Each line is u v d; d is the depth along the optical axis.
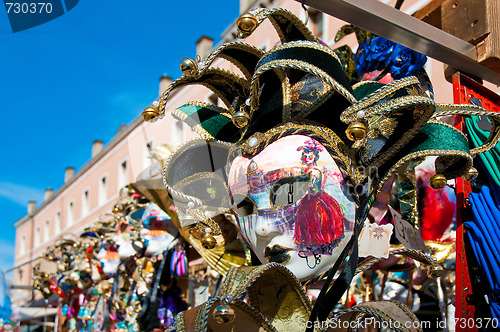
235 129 1.45
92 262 3.70
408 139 1.24
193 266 2.87
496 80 1.63
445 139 1.26
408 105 1.14
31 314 4.61
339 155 1.20
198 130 1.41
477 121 1.54
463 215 1.46
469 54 1.51
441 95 3.06
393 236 1.47
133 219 2.79
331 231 1.16
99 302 3.74
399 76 1.60
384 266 1.68
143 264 2.73
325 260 1.18
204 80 1.38
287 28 1.26
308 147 1.19
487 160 1.47
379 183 1.27
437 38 1.42
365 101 1.09
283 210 1.17
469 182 1.49
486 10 1.52
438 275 1.41
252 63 1.35
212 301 0.97
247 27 1.11
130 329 2.73
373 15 1.26
